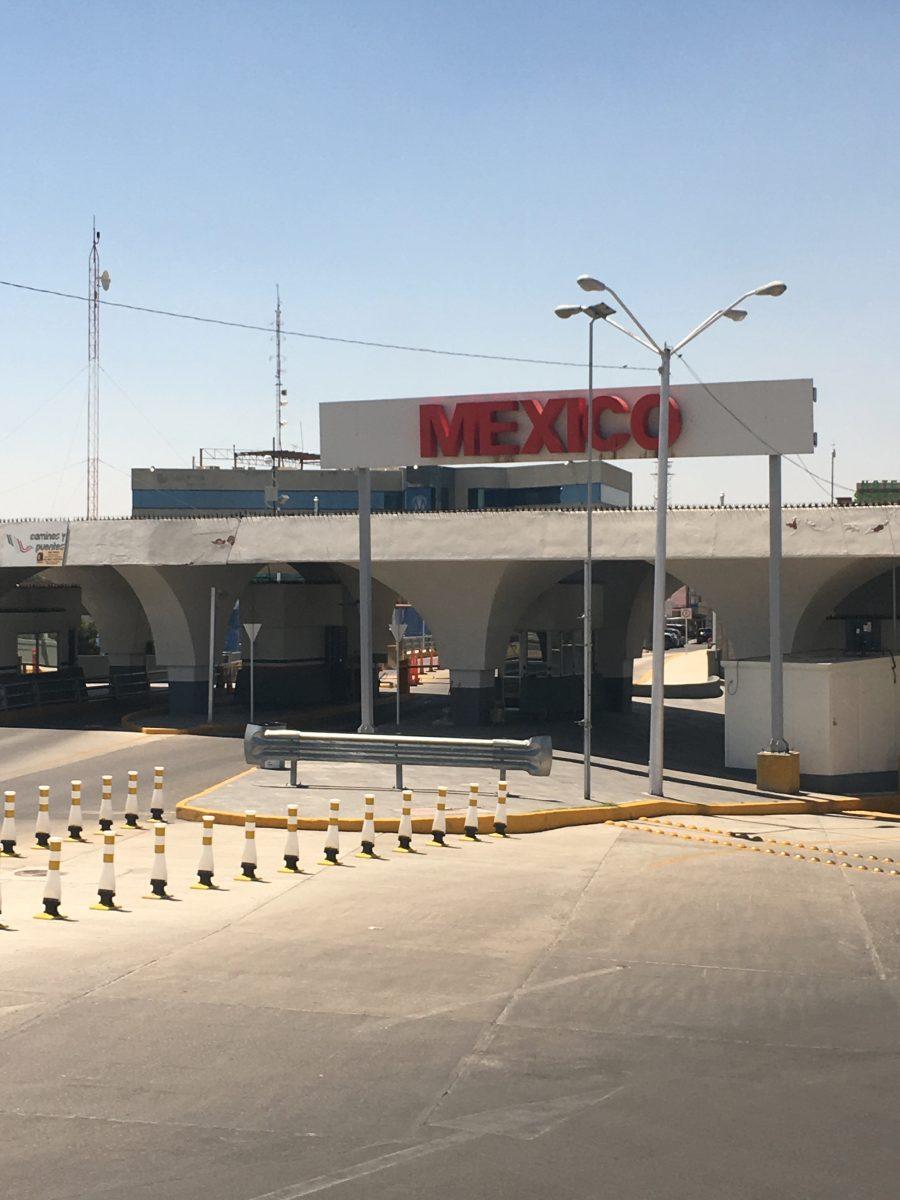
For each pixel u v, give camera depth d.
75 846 20.58
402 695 53.78
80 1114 8.97
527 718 41.50
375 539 35.34
